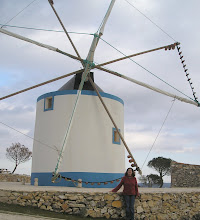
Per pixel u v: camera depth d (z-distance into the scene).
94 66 14.78
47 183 14.46
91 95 15.12
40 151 15.18
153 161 33.31
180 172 20.27
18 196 9.89
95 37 14.18
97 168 14.45
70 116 14.77
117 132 14.74
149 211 10.52
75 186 13.95
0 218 8.07
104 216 9.95
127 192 9.94
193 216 11.73
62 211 9.78
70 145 14.39
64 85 16.34
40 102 15.98
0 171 27.66
